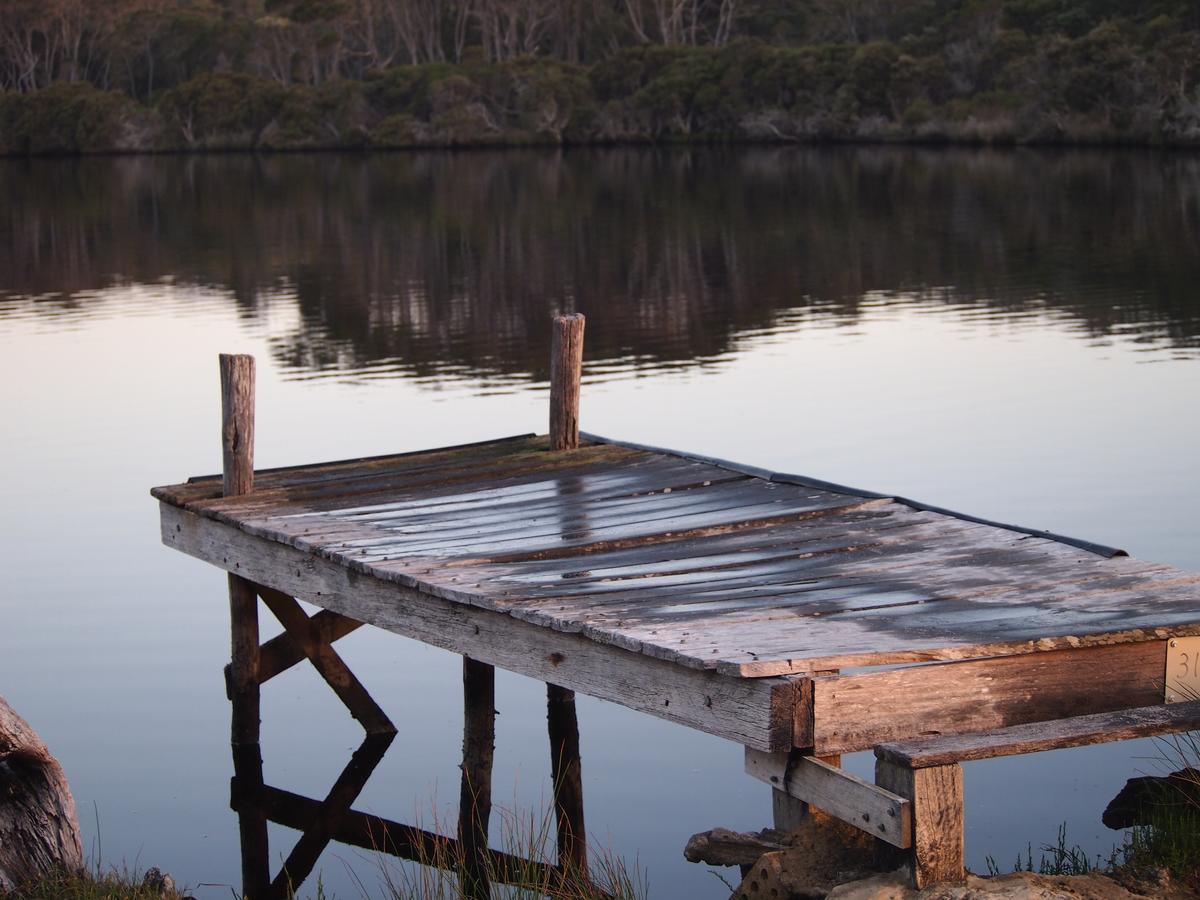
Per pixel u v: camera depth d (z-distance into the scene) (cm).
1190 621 514
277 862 649
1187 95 5259
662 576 605
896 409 1428
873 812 457
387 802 704
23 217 4078
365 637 909
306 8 8244
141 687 820
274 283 2614
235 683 762
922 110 6300
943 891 447
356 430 1409
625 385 1605
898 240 2930
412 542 679
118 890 564
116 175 6034
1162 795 564
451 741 761
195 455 1340
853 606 546
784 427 1360
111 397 1625
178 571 1008
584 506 744
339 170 6006
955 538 649
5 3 8825
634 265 2702
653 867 604
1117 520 1023
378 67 8675
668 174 5122
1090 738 470
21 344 2017
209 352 1917
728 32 8062
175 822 682
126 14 8862
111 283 2675
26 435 1440
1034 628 509
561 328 869
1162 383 1506
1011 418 1368
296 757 748
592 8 8406
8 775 577
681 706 497
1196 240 2709
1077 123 5688
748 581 590
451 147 7481
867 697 474
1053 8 6400
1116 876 483
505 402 1534
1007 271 2433
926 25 7331
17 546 1065
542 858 615
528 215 3734
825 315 2083
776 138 6881
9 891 561
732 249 2886
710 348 1841
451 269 2725
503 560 643
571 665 541
